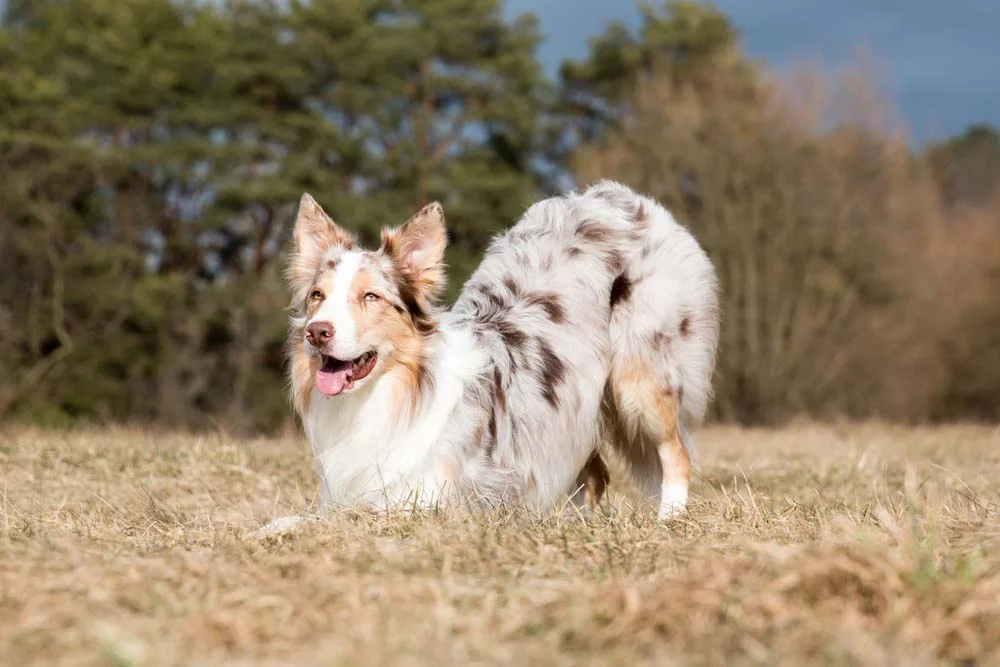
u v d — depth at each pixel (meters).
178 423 32.28
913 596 4.55
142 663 3.94
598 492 8.83
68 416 32.00
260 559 5.67
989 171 48.22
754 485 9.86
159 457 10.64
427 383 7.36
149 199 36.44
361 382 7.14
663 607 4.52
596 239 8.37
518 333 7.95
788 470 11.05
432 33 40.12
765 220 33.28
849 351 34.28
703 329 8.69
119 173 35.25
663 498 8.46
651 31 43.00
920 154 36.94
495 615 4.56
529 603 4.71
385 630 4.33
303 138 37.56
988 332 39.94
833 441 15.70
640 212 8.62
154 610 4.62
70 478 9.53
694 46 43.03
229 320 35.25
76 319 34.06
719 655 4.08
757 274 33.34
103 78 36.47
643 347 8.30
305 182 36.78
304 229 7.84
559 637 4.33
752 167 33.31
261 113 37.84
